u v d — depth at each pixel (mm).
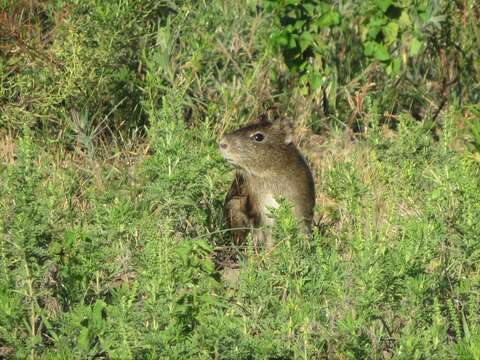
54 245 9273
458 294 9656
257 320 8555
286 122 12641
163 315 8195
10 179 9438
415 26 15328
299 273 8922
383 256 8852
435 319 8688
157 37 14555
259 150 12414
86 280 9203
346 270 8969
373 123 11992
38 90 13797
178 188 10359
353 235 10516
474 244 9680
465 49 16281
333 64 16031
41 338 8672
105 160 13281
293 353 8461
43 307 9570
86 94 14023
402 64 16125
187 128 14188
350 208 10289
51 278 9633
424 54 16641
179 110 10836
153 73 13875
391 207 10664
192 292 8695
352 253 9680
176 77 14648
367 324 8742
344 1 16281
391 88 16062
